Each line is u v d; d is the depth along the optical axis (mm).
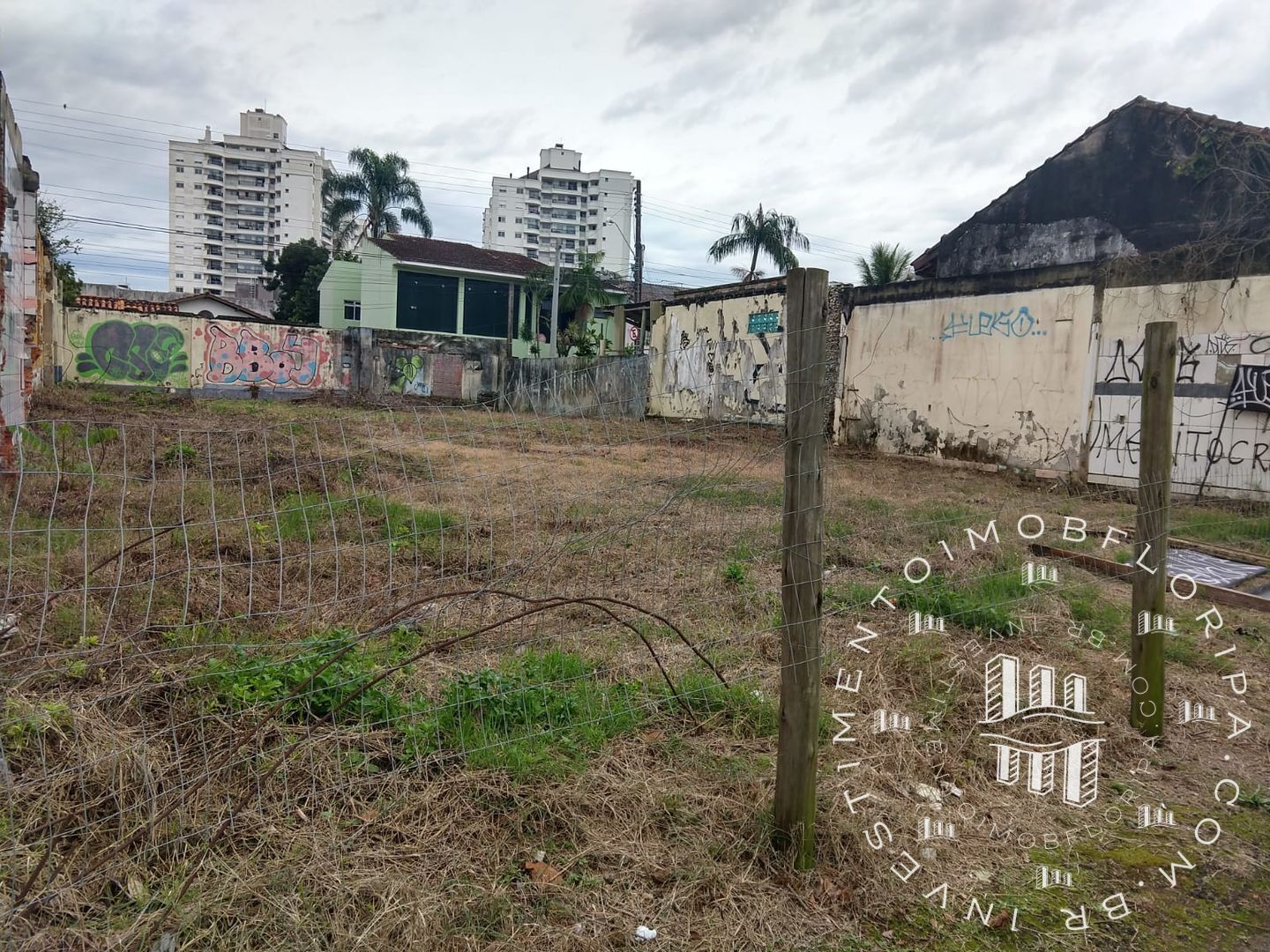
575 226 116125
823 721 3580
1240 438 11469
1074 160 19500
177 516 6621
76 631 4023
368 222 44812
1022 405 14500
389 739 3186
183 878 2379
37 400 16281
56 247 28922
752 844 2752
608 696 3697
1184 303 12062
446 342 31141
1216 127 15797
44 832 2512
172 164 106062
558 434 11336
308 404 24094
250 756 2926
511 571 5629
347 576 5613
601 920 2396
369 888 2408
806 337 2496
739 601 5156
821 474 2561
